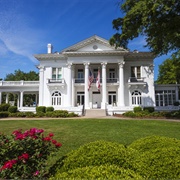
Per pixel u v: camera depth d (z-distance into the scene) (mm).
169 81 48156
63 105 32344
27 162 3482
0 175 3221
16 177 3270
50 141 3900
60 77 33031
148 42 19969
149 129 12148
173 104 32031
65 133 10742
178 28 15180
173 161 3125
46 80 33031
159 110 28219
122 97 30266
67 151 7031
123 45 19719
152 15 14914
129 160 3191
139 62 32656
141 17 16000
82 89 33312
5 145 3527
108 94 32844
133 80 31906
